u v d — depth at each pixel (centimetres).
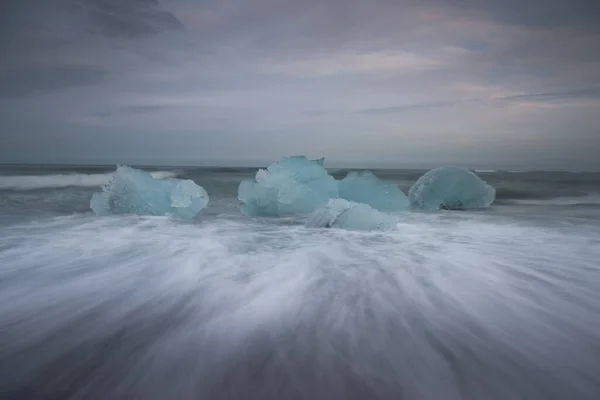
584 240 564
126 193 753
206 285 347
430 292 330
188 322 268
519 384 197
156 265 414
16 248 491
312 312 285
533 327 261
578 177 1474
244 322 269
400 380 200
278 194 752
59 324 265
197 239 555
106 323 267
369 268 407
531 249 504
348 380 200
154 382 198
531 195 1198
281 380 200
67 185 1234
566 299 314
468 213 857
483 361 218
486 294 325
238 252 477
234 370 209
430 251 490
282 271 392
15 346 235
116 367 212
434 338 244
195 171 1931
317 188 765
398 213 850
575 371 208
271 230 634
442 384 197
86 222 685
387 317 277
